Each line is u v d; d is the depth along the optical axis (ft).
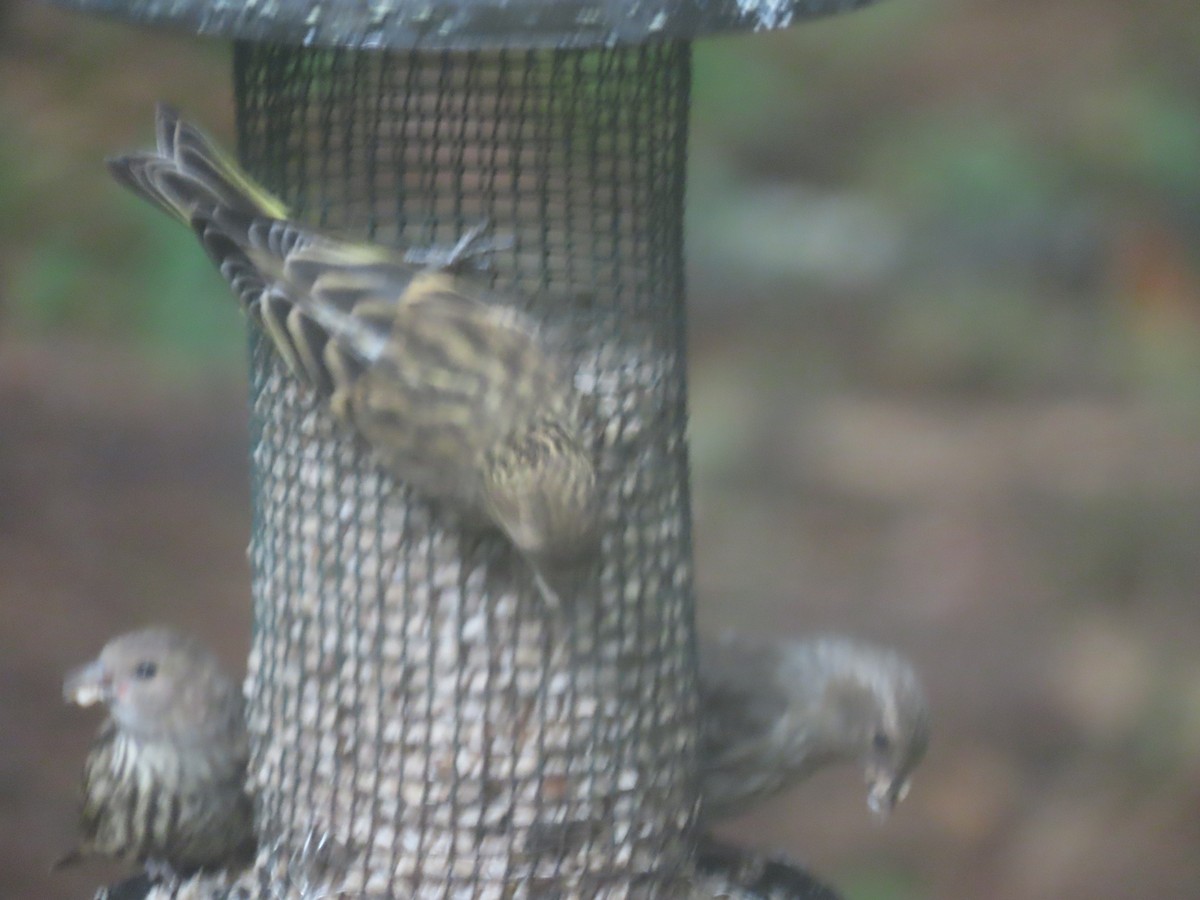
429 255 23.45
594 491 21.79
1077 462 58.44
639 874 24.02
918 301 65.21
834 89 69.26
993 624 50.96
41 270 47.52
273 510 24.23
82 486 48.52
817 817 43.93
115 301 47.93
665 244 24.48
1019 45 71.26
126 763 25.08
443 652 23.39
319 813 23.80
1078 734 47.16
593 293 23.98
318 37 19.44
